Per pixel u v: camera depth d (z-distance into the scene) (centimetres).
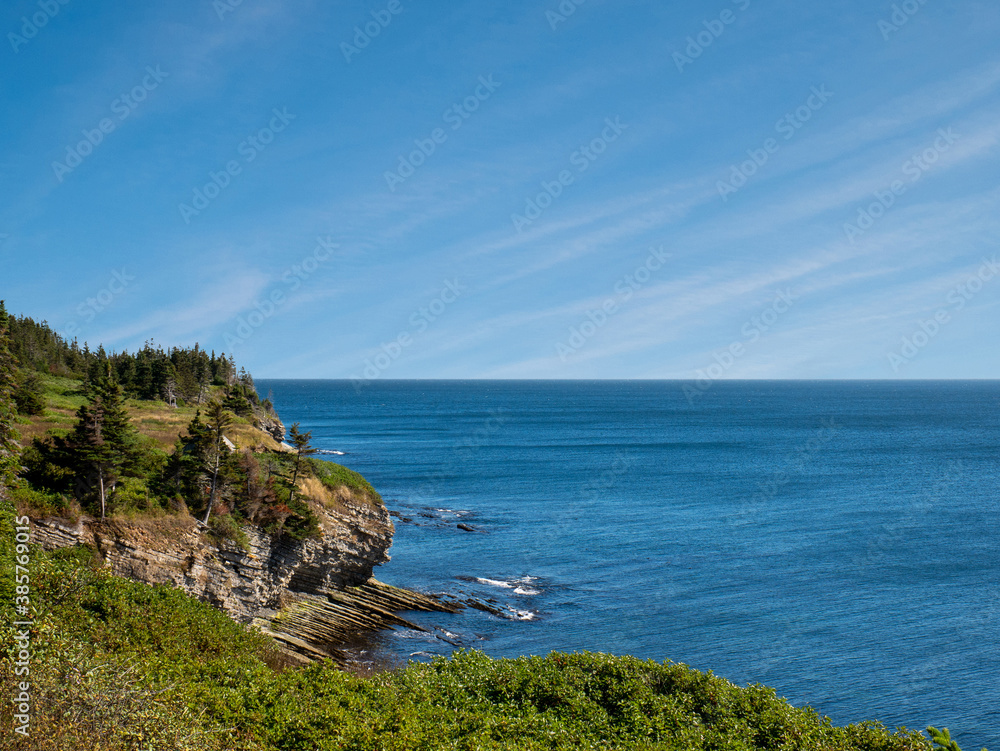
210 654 2423
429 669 2466
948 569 6331
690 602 5425
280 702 1909
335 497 5266
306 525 4581
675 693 2345
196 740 1465
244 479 4372
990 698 3891
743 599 5497
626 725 2134
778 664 4309
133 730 1339
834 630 4856
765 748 2033
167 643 2305
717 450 15462
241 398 8144
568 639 4659
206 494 4100
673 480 11288
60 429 4734
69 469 3538
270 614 4406
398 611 5069
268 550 4375
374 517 5438
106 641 2116
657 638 4700
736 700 2297
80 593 2406
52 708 1291
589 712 2184
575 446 16250
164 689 1603
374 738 1722
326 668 2238
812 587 5803
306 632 4369
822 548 7062
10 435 3553
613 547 7081
